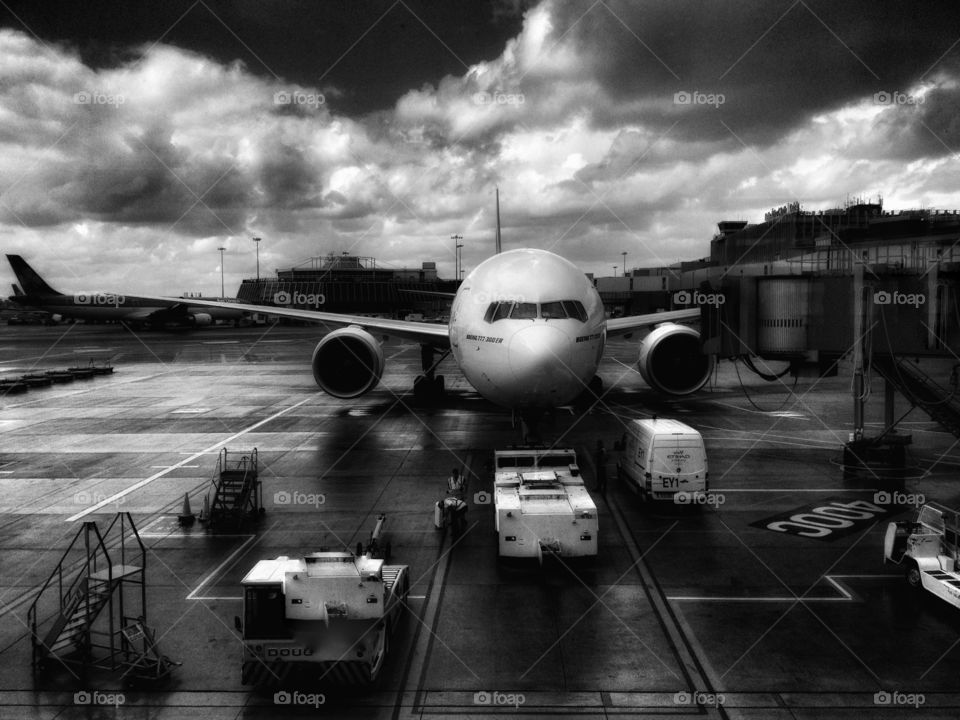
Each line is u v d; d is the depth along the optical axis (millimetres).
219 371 48750
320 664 9586
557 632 11109
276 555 14461
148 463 22469
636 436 18062
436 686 9648
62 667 10297
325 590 9680
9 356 60562
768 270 40219
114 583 10547
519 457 16828
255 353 62719
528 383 17281
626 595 12422
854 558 14023
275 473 20781
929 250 24719
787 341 20766
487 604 12109
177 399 35906
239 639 11031
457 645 10727
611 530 15758
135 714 9117
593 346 18641
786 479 19625
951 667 10008
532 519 13453
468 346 19500
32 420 30219
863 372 20281
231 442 25281
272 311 31172
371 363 27547
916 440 24234
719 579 13070
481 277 20078
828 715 8898
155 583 13133
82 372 45625
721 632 11070
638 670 9984
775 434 25469
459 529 15859
